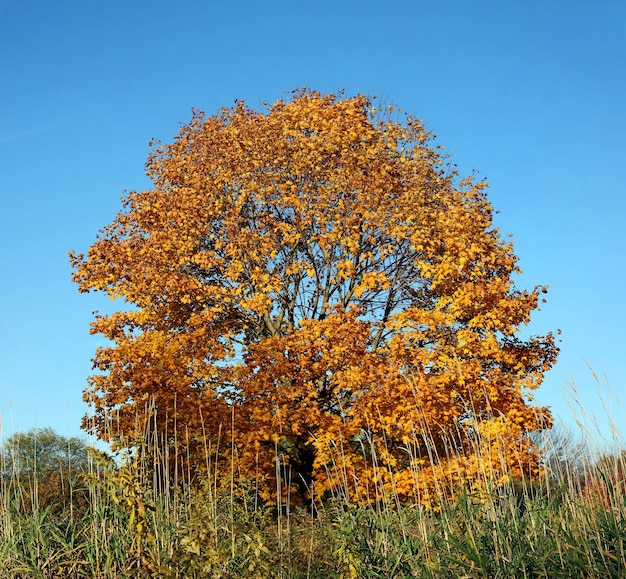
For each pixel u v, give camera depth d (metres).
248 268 16.44
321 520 7.36
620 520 5.68
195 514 5.41
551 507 6.13
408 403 12.67
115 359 14.59
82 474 5.62
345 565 6.29
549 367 15.62
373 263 16.86
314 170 16.86
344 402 15.88
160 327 16.83
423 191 16.86
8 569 6.12
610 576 5.07
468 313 15.16
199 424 12.84
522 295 15.20
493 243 16.08
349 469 12.62
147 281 15.99
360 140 17.12
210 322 16.06
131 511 5.37
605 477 6.04
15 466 7.66
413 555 6.31
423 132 17.89
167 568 4.93
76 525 6.77
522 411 12.80
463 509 6.10
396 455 13.73
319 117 17.45
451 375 13.14
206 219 16.72
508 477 6.62
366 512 6.92
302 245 17.03
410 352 14.09
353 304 15.52
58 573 5.91
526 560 5.44
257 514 6.74
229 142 17.27
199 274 17.19
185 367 14.54
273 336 15.48
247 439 13.05
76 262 16.45
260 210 16.97
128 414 13.32
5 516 6.93
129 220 17.16
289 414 14.27
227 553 5.14
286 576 6.12
